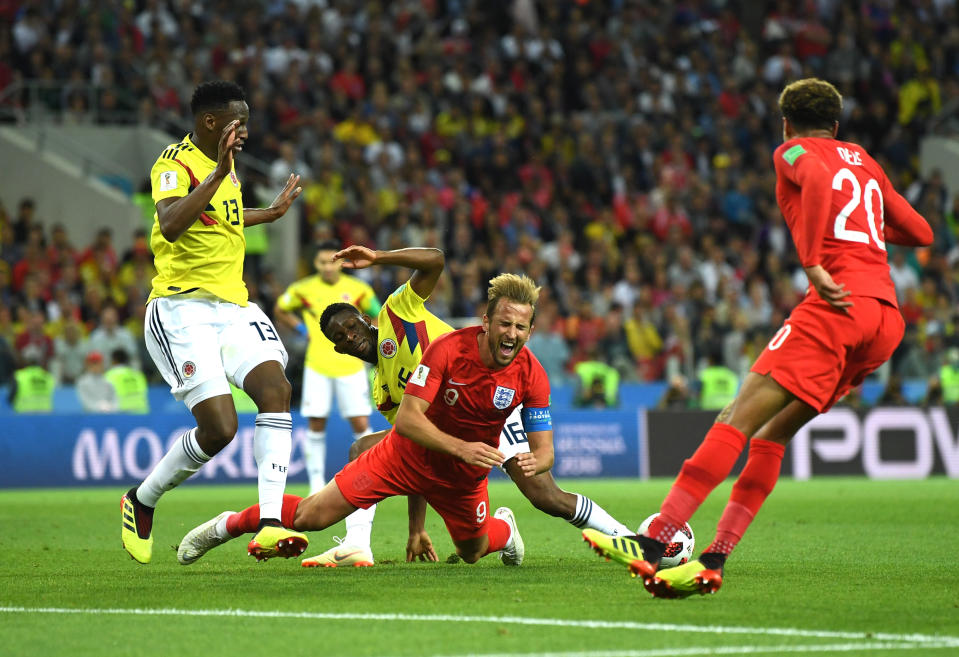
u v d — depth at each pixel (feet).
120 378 178.09
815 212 55.52
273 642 46.09
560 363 200.34
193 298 69.21
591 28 279.69
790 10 299.99
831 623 49.90
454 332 64.23
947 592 59.26
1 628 49.39
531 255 223.30
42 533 98.02
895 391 186.39
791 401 56.70
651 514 113.50
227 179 70.33
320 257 130.41
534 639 46.34
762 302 221.46
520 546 72.64
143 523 70.33
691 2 295.69
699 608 53.83
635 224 242.58
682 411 179.63
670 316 209.87
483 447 61.62
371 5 263.08
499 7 278.67
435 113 253.85
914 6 302.86
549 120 263.29
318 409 130.11
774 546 84.58
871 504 126.72
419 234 220.23
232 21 256.93
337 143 238.68
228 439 68.28
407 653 43.88
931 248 237.86
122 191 235.61
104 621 50.96
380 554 81.30
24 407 175.83
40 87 236.63
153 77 245.45
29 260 203.62
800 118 60.54
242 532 69.56
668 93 273.54
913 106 281.95
